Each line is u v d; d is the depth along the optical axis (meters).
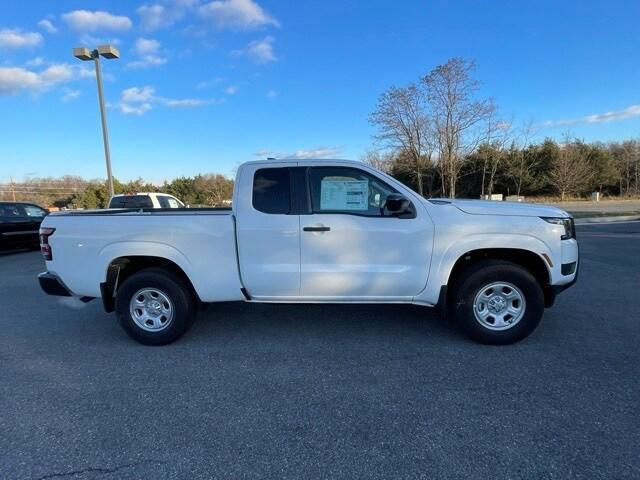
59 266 4.56
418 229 4.22
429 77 28.97
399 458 2.59
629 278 7.25
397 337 4.62
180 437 2.86
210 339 4.68
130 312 4.50
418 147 31.58
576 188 41.28
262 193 4.38
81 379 3.76
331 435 2.85
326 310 5.68
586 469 2.45
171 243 4.40
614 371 3.70
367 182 4.35
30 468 2.57
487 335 4.26
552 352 4.12
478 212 4.26
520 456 2.58
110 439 2.85
